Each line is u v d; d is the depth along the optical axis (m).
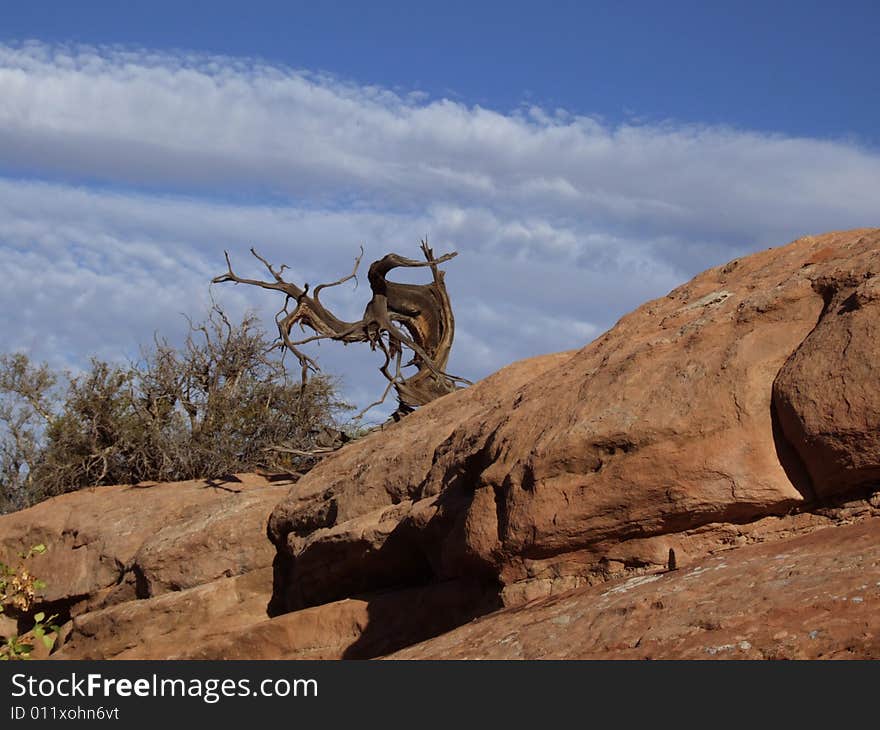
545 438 9.87
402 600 12.50
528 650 7.88
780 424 8.82
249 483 21.66
